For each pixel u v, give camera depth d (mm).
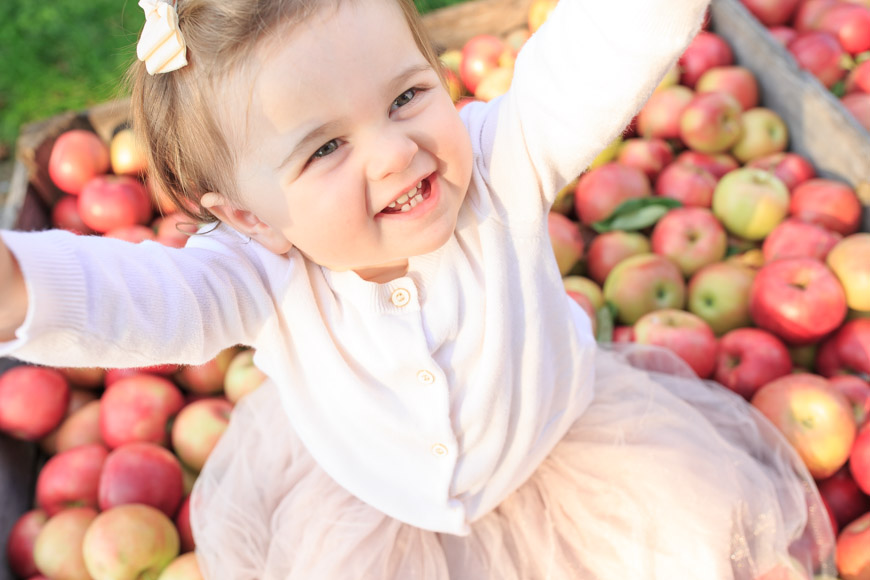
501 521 1332
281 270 1002
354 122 785
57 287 728
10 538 1617
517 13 2590
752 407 1542
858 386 1611
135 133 993
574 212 2211
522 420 1154
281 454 1501
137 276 833
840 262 1725
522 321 1077
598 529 1267
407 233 859
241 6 749
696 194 2064
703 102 2125
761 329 1790
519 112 955
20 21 3434
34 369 1805
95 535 1487
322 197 817
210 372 1889
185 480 1733
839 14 2355
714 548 1190
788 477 1419
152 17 812
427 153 833
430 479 1173
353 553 1274
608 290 1905
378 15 778
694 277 1915
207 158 869
